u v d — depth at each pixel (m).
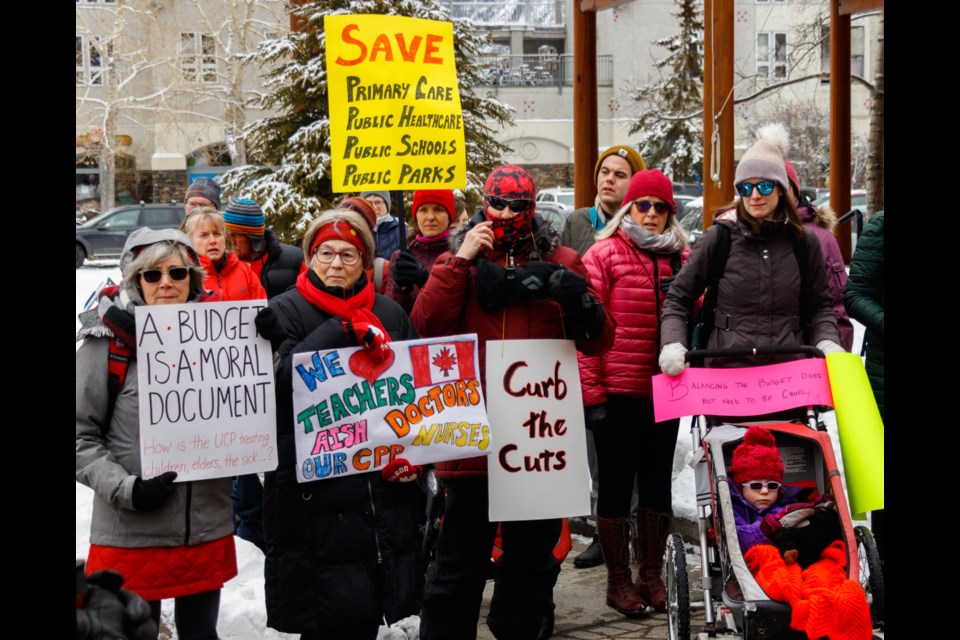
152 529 4.06
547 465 4.73
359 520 4.20
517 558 4.79
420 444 4.39
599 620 5.62
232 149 34.50
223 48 34.84
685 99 39.06
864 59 43.38
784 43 44.50
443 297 4.57
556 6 53.19
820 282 5.20
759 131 6.03
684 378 4.98
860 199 31.38
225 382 4.23
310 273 4.45
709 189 10.65
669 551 4.61
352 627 4.18
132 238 4.24
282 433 4.28
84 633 2.63
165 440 4.12
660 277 5.73
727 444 4.68
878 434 4.78
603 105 46.69
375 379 4.36
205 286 5.35
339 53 5.01
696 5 39.19
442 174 5.16
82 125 40.00
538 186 47.38
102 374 4.07
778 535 4.32
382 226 7.87
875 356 5.40
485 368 4.71
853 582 3.97
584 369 5.62
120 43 36.84
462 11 52.97
